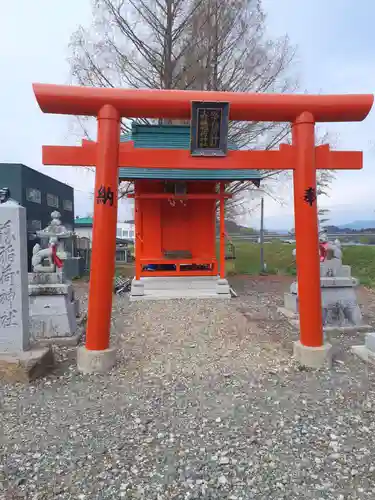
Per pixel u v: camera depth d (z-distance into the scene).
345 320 7.02
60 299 6.55
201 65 13.93
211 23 14.05
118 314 8.26
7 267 4.79
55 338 6.37
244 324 7.38
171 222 10.58
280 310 8.41
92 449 3.16
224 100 4.97
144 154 5.17
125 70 14.34
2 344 4.83
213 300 9.62
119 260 21.73
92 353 4.94
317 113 5.16
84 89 4.86
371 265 14.92
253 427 3.52
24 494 2.64
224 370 5.02
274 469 2.91
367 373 4.85
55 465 2.95
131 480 2.78
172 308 8.70
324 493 2.66
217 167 5.24
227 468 2.92
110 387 4.47
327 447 3.20
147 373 4.93
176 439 3.32
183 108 5.02
